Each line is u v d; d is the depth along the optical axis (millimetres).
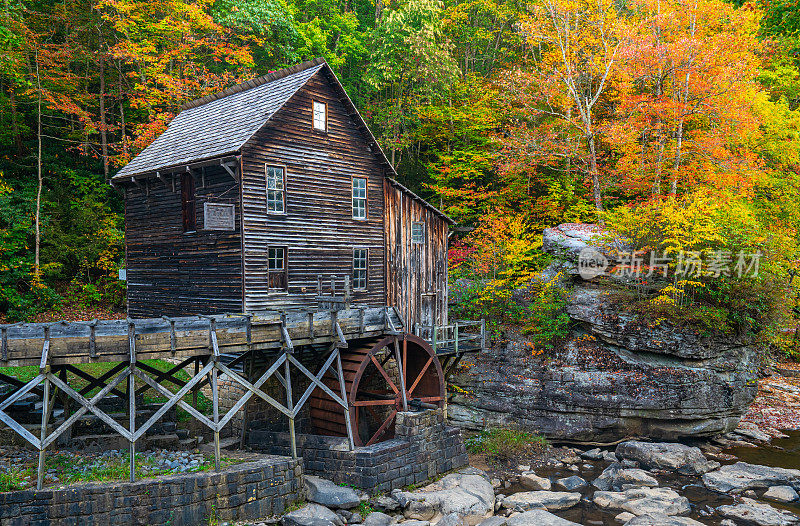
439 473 15156
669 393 17609
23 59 24781
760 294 18141
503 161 27266
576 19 26000
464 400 19781
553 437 18453
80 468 10883
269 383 14945
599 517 13141
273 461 12016
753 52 24250
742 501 13859
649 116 24031
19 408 12750
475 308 21703
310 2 33750
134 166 19188
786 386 24109
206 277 16797
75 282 23891
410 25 30094
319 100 17797
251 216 15781
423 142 32812
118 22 24609
